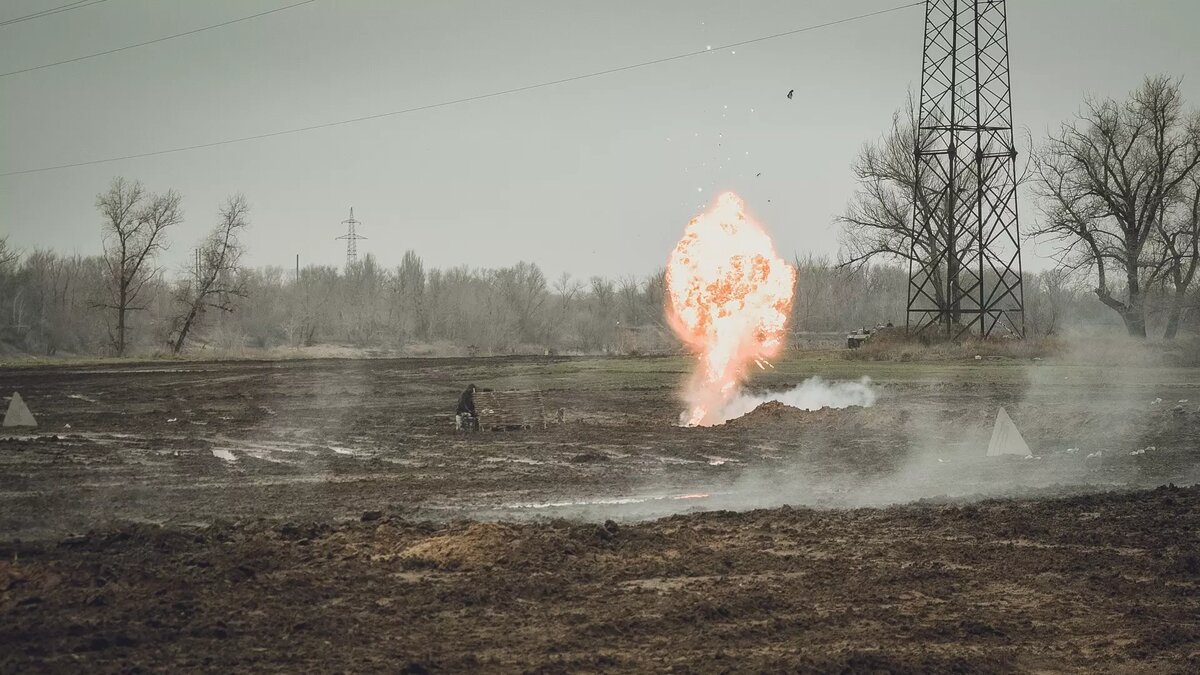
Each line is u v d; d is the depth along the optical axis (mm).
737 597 12641
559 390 46062
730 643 11055
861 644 11102
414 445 27969
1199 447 26422
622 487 21188
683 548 15125
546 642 10914
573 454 26188
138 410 37750
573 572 13688
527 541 14867
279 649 10391
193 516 17750
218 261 87750
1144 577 13953
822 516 17719
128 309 85875
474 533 15055
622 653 10656
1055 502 18812
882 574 13859
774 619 11914
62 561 13469
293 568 13523
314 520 17438
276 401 41656
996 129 62062
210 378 54938
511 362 71375
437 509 18641
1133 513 17797
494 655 10492
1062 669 10578
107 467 23594
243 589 12422
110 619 11000
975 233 63656
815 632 11516
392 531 15711
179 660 9984
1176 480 21719
